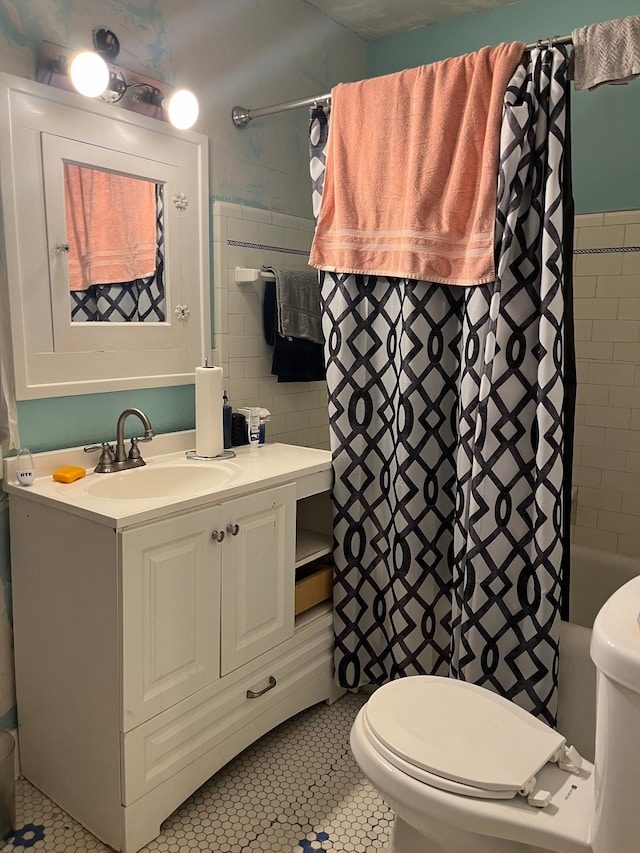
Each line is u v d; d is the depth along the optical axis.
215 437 2.09
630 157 2.37
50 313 1.79
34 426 1.81
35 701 1.77
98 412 1.96
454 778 1.26
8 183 1.66
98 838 1.64
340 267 2.01
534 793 1.25
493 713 1.44
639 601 1.18
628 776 1.07
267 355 2.48
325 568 2.21
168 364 2.13
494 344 1.75
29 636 1.75
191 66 2.12
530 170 1.71
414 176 1.83
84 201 1.84
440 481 1.99
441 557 2.03
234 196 2.32
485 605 1.84
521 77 1.68
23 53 1.68
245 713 1.87
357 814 1.75
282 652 1.99
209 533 1.68
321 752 2.00
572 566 2.49
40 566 1.68
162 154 2.02
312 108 2.09
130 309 2.00
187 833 1.67
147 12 1.96
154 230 2.04
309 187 2.66
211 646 1.73
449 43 2.66
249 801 1.79
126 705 1.52
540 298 1.73
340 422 2.09
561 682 1.85
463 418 1.86
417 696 1.49
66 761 1.70
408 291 1.88
